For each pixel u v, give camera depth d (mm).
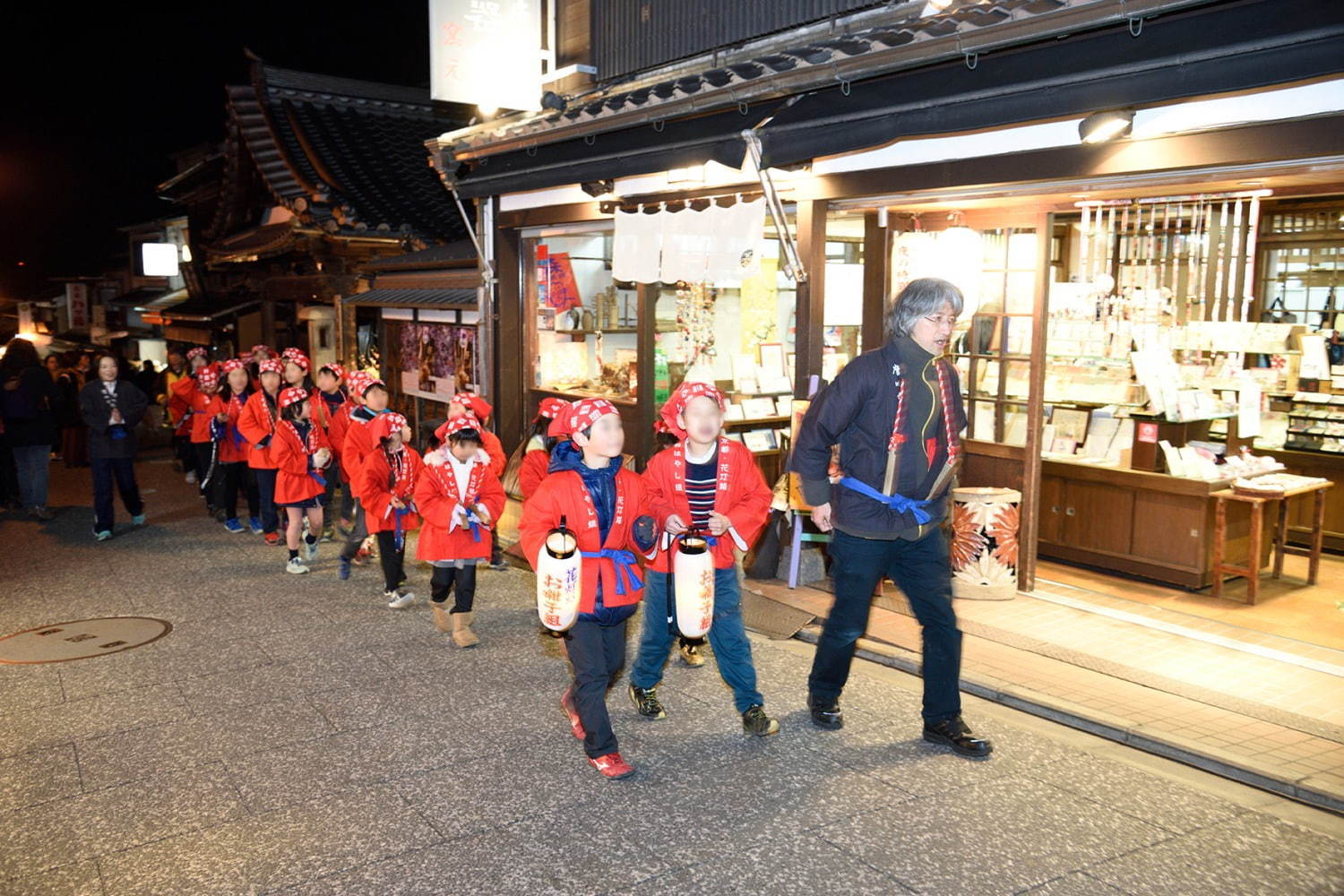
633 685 5090
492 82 9008
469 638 6234
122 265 33375
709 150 6410
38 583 7965
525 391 10438
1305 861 3586
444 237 14164
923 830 3850
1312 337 8500
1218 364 8117
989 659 5613
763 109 6141
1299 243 8805
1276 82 3859
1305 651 5785
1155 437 7188
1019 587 6957
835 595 4719
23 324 39406
